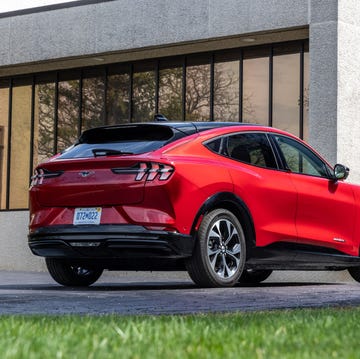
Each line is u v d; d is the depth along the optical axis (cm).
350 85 1420
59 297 801
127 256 918
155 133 955
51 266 1024
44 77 1867
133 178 906
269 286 1059
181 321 436
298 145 1064
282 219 1010
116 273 1530
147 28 1614
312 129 1419
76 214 937
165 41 1591
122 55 1688
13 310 657
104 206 920
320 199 1056
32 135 1873
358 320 461
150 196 899
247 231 973
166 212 898
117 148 947
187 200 909
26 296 815
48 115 1853
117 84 1755
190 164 921
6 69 1855
